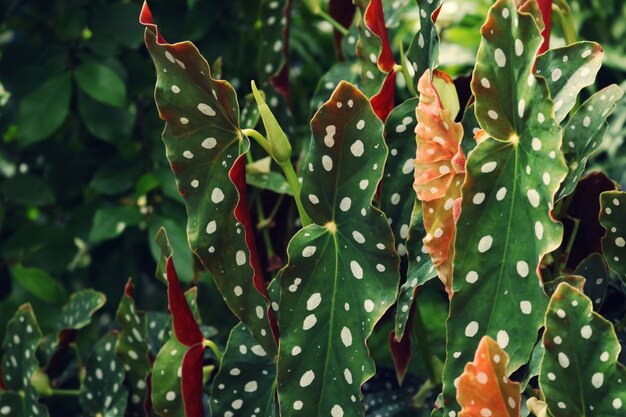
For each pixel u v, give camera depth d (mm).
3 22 1709
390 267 952
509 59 911
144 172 1600
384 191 1024
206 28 1577
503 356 901
